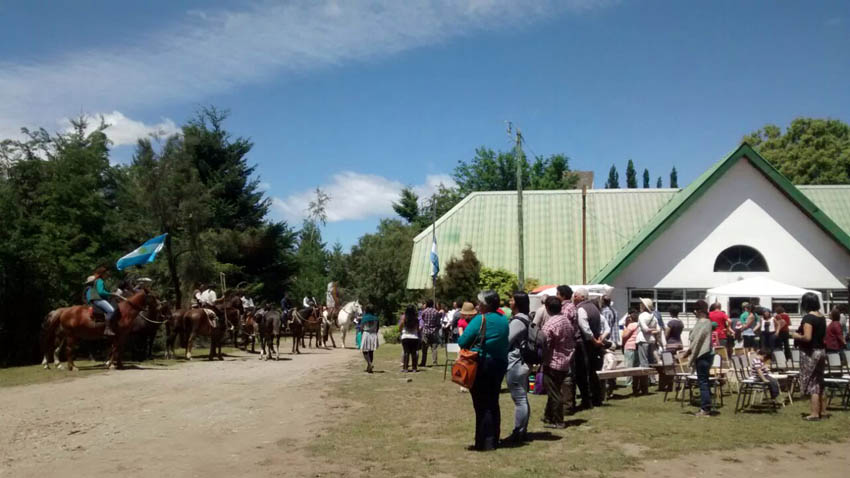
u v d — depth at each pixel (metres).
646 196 34.16
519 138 26.23
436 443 9.70
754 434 10.13
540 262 31.95
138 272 35.00
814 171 49.00
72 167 27.58
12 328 23.39
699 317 12.05
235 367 20.66
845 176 48.22
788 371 14.27
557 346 10.66
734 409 12.61
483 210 35.06
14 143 27.77
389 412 12.45
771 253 27.05
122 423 11.24
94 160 28.62
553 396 10.64
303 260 51.00
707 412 11.71
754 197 27.23
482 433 9.14
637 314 16.78
